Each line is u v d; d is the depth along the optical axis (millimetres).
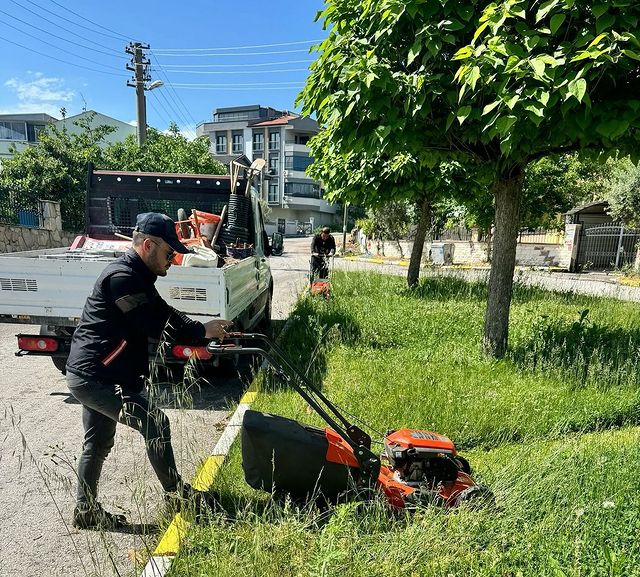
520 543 2477
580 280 16922
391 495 2836
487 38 3924
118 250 6203
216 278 4543
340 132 4996
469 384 4891
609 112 3969
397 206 24219
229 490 3170
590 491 2916
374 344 6531
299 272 19312
